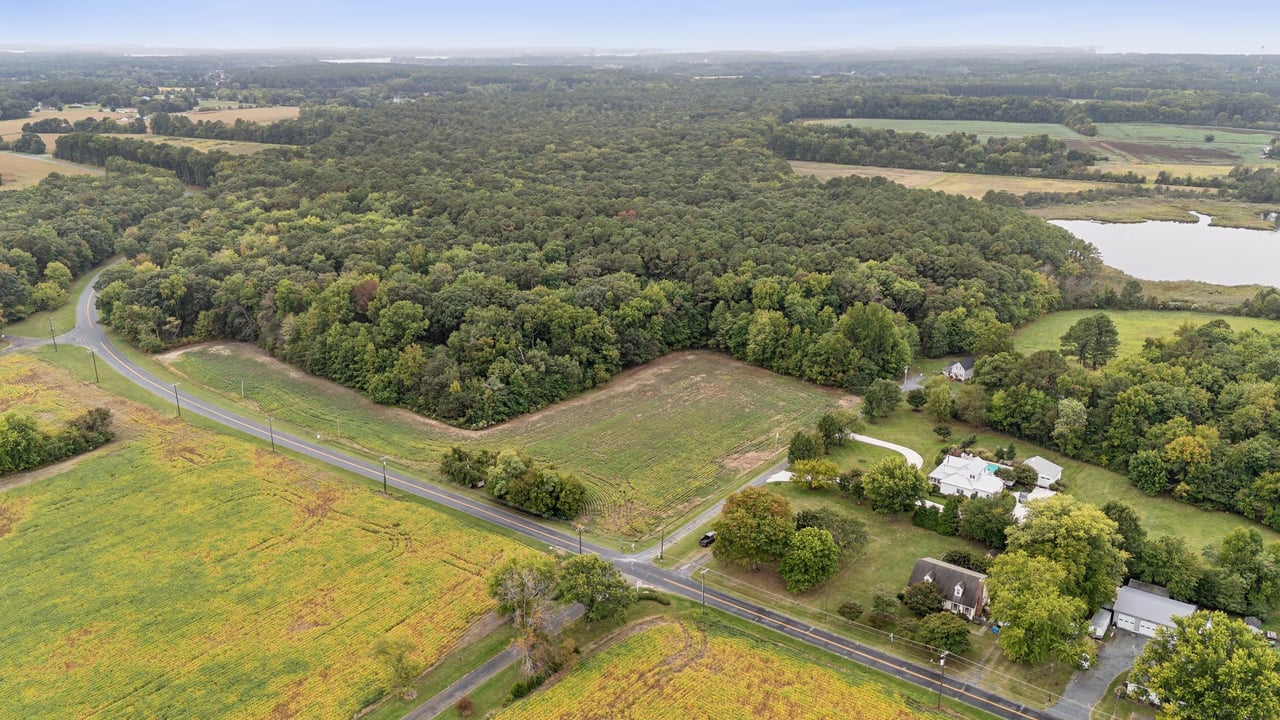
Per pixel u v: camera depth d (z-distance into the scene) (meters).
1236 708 67.19
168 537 100.25
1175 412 120.00
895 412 141.50
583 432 131.75
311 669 79.06
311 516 105.69
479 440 128.62
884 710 74.50
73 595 89.31
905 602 87.94
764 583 93.62
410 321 146.75
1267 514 104.19
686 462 122.25
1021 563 83.62
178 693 76.00
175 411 135.75
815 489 115.06
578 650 82.06
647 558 98.12
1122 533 92.75
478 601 89.12
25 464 114.81
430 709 74.56
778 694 76.31
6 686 76.50
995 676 79.12
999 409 131.38
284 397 142.62
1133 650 82.75
